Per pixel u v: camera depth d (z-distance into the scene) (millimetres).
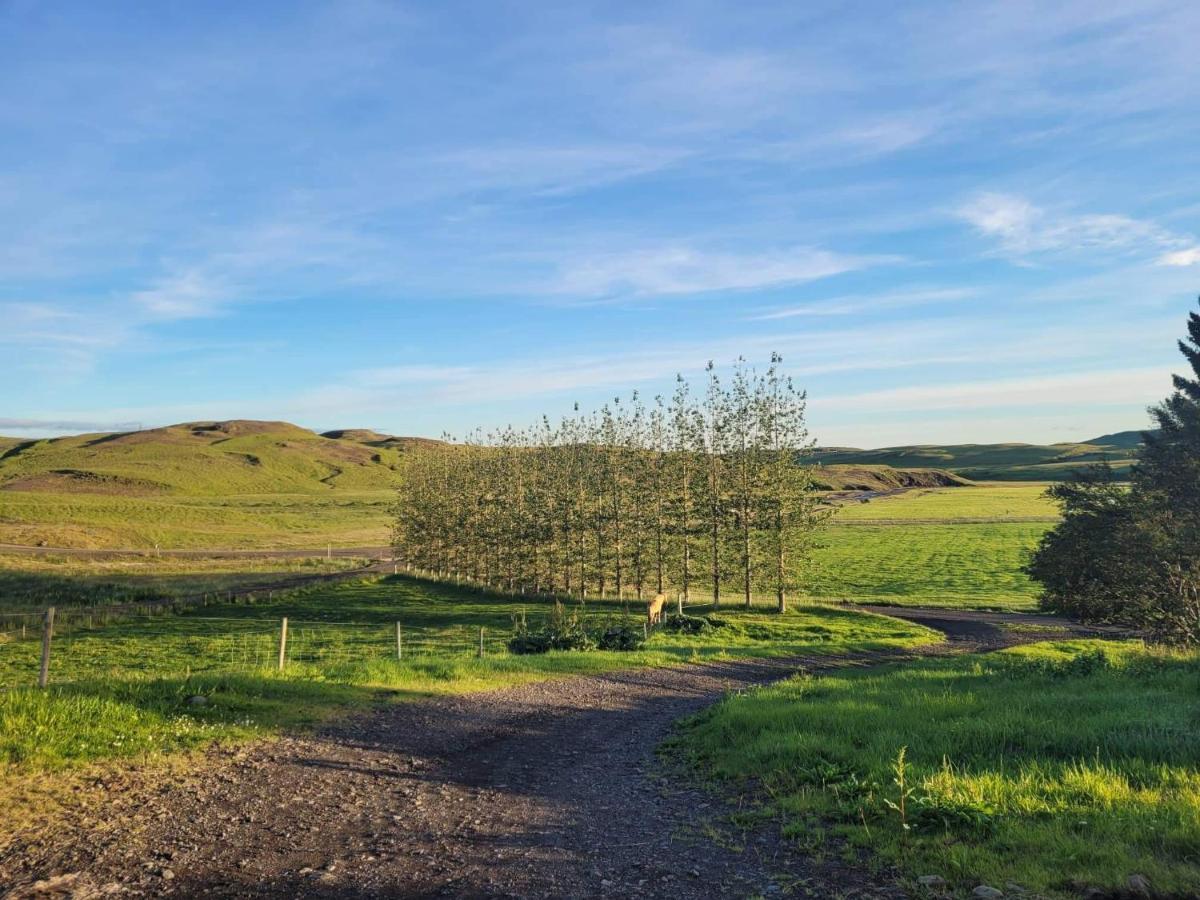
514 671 21109
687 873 6496
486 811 8578
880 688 16922
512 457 66625
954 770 8906
